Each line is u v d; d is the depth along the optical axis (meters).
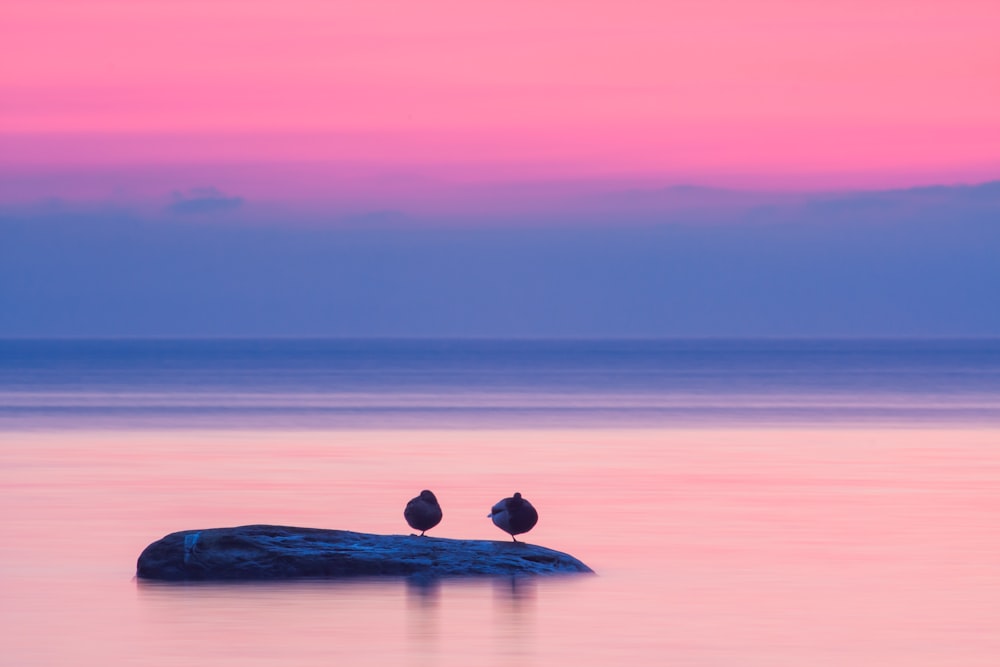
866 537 76.75
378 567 63.09
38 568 65.81
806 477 111.75
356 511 88.12
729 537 76.69
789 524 82.19
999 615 55.50
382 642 50.75
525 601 58.03
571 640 51.09
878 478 110.94
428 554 63.78
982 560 68.69
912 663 48.00
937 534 77.88
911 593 60.00
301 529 65.06
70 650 49.47
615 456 134.00
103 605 57.06
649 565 67.12
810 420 197.25
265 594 59.38
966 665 47.81
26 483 104.62
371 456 132.75
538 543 74.62
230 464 123.00
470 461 127.56
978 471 117.38
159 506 90.12
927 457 133.25
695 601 58.19
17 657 48.56
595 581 62.78
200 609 56.31
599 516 86.19
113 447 142.75
